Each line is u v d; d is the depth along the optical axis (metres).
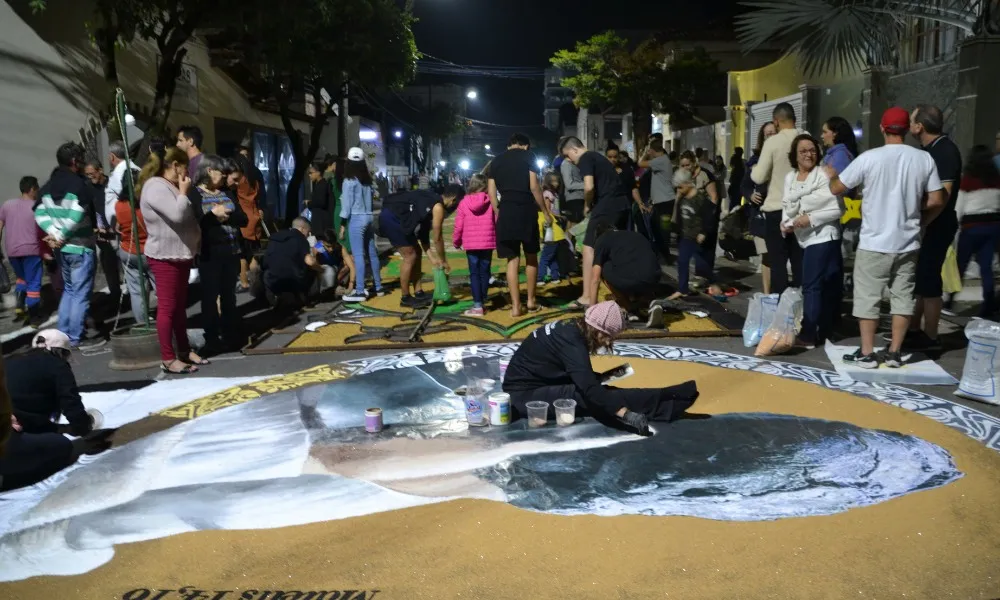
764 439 4.41
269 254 8.70
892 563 3.05
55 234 6.94
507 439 4.50
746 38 9.42
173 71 10.92
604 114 43.97
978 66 9.54
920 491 3.71
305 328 7.67
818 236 6.34
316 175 10.96
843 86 14.92
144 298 6.62
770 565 3.05
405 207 8.70
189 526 3.54
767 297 6.60
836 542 3.22
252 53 15.58
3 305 9.12
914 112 6.03
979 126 9.65
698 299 8.61
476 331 7.42
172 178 6.12
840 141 6.45
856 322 7.32
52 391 4.30
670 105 25.11
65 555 3.30
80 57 11.25
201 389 5.72
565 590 2.91
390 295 9.69
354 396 5.45
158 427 4.91
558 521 3.47
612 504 3.63
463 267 12.35
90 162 7.80
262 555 3.25
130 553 3.30
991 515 3.44
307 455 4.35
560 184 11.70
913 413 4.83
